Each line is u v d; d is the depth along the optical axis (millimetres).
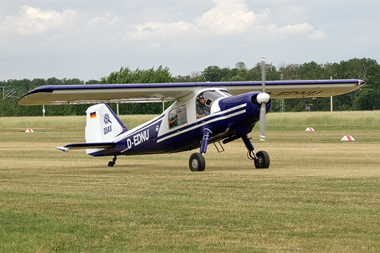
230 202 16750
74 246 11664
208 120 28359
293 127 87125
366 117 92688
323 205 15992
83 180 23797
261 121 26109
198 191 19359
